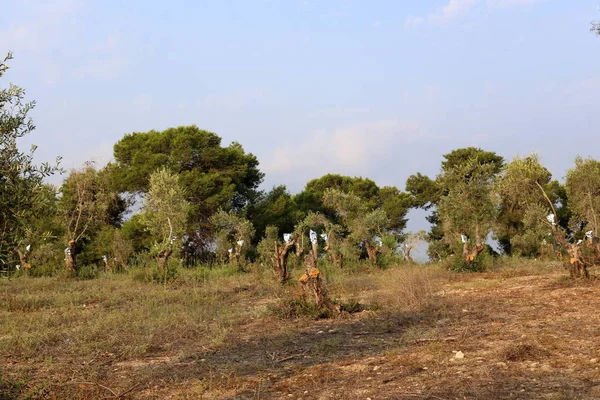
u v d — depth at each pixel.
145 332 11.03
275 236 31.23
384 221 27.39
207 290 17.91
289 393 6.78
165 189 26.03
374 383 6.90
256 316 12.83
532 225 31.23
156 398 6.88
